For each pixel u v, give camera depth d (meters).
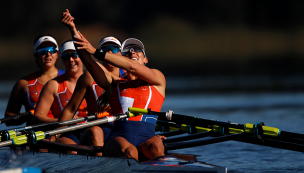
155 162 17.38
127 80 21.62
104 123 22.19
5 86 97.31
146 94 21.12
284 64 157.75
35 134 19.41
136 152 18.64
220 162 25.00
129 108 20.42
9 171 17.47
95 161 18.53
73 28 19.95
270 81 96.69
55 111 27.09
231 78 113.56
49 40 30.25
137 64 20.30
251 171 22.45
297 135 20.31
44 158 20.84
